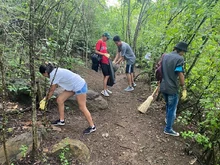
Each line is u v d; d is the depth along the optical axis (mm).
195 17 4082
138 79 7773
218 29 3812
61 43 5203
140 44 8375
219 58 3686
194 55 4496
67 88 3662
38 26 3174
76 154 3170
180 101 4863
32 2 2494
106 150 3527
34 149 2850
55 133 3645
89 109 4727
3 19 2410
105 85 5797
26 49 3158
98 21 9836
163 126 4516
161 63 4023
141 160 3441
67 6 4496
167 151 3736
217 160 3508
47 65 3520
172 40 5133
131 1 8562
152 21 6473
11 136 3242
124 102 5633
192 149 3830
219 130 3391
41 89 4352
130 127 4328
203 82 4262
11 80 4094
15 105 4102
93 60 5629
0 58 2217
